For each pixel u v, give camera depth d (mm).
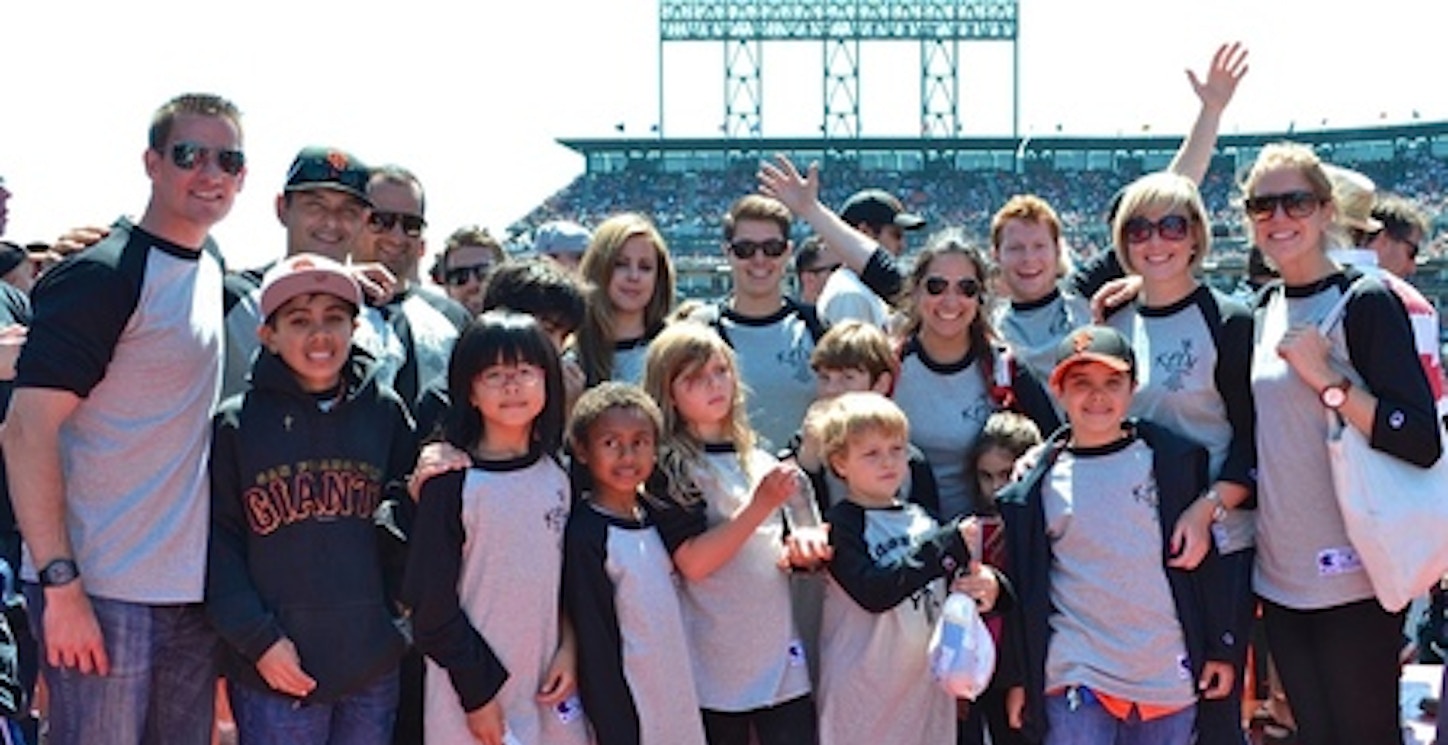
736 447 5133
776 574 5055
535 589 4629
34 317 4297
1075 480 5043
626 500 4883
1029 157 53156
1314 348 4887
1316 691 5176
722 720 5000
